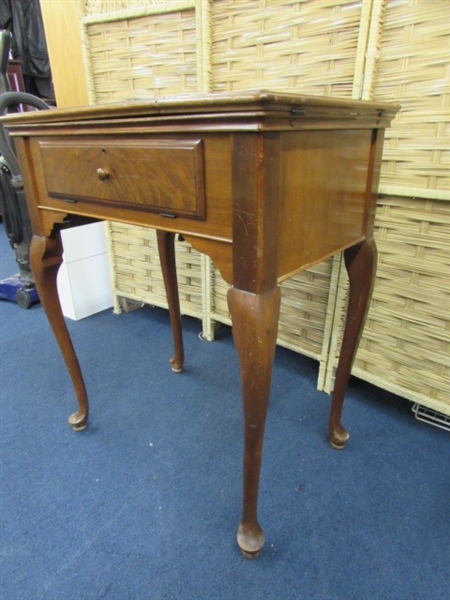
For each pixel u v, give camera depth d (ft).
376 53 2.57
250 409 1.84
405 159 2.67
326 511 2.50
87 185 2.15
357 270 2.50
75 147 2.10
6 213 5.14
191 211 1.73
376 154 2.23
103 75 3.95
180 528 2.41
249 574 2.16
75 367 3.01
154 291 4.70
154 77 3.66
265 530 2.38
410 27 2.44
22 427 3.23
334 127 1.79
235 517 2.48
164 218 1.87
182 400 3.54
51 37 4.23
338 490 2.64
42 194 2.46
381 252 2.97
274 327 1.72
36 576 2.16
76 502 2.58
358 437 3.10
